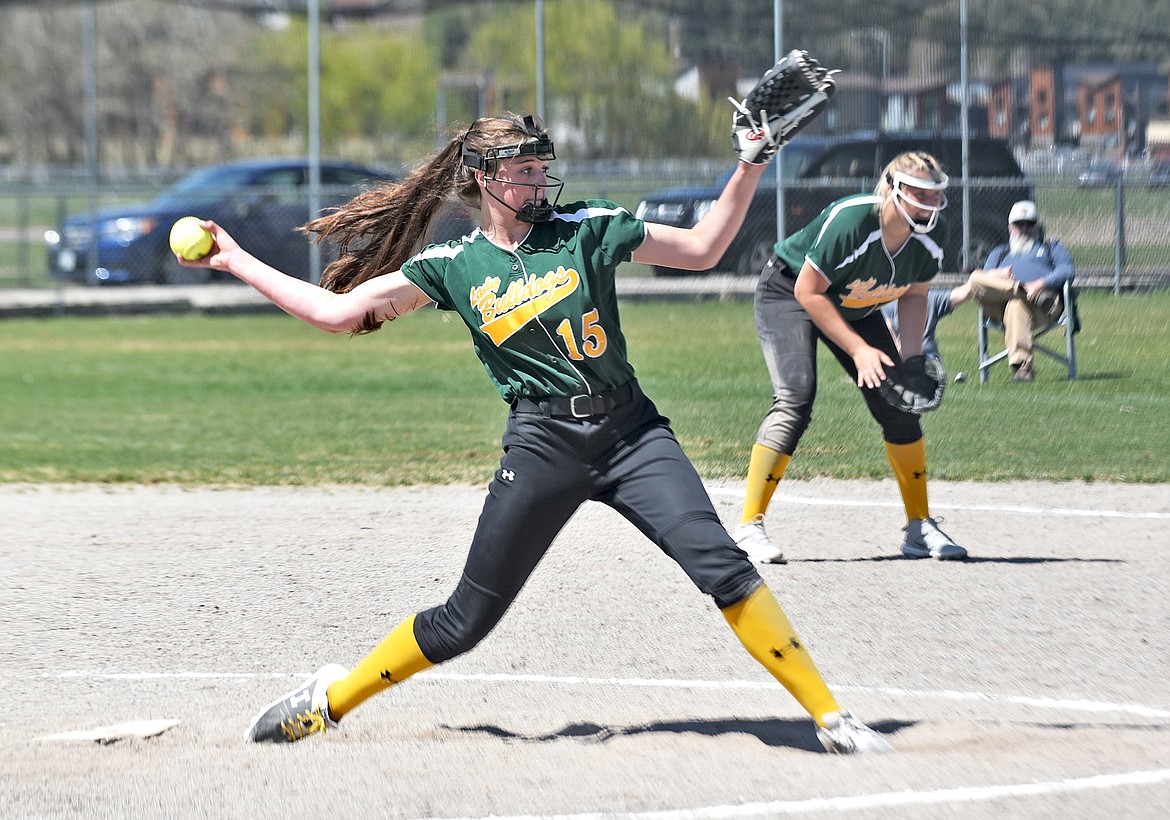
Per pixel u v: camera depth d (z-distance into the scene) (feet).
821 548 63.87
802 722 40.34
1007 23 171.12
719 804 32.32
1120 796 32.27
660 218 169.68
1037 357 125.08
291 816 32.40
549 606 54.65
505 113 35.76
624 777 34.65
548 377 35.35
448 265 35.78
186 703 43.52
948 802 32.01
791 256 58.13
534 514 36.11
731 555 35.68
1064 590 55.77
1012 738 37.47
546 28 256.93
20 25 424.87
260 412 108.06
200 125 432.25
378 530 69.26
